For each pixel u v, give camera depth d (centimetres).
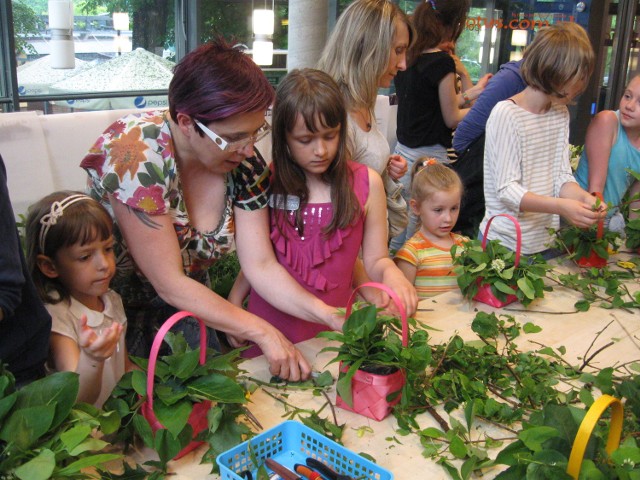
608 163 267
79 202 156
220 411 121
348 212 181
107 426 115
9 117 267
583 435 98
